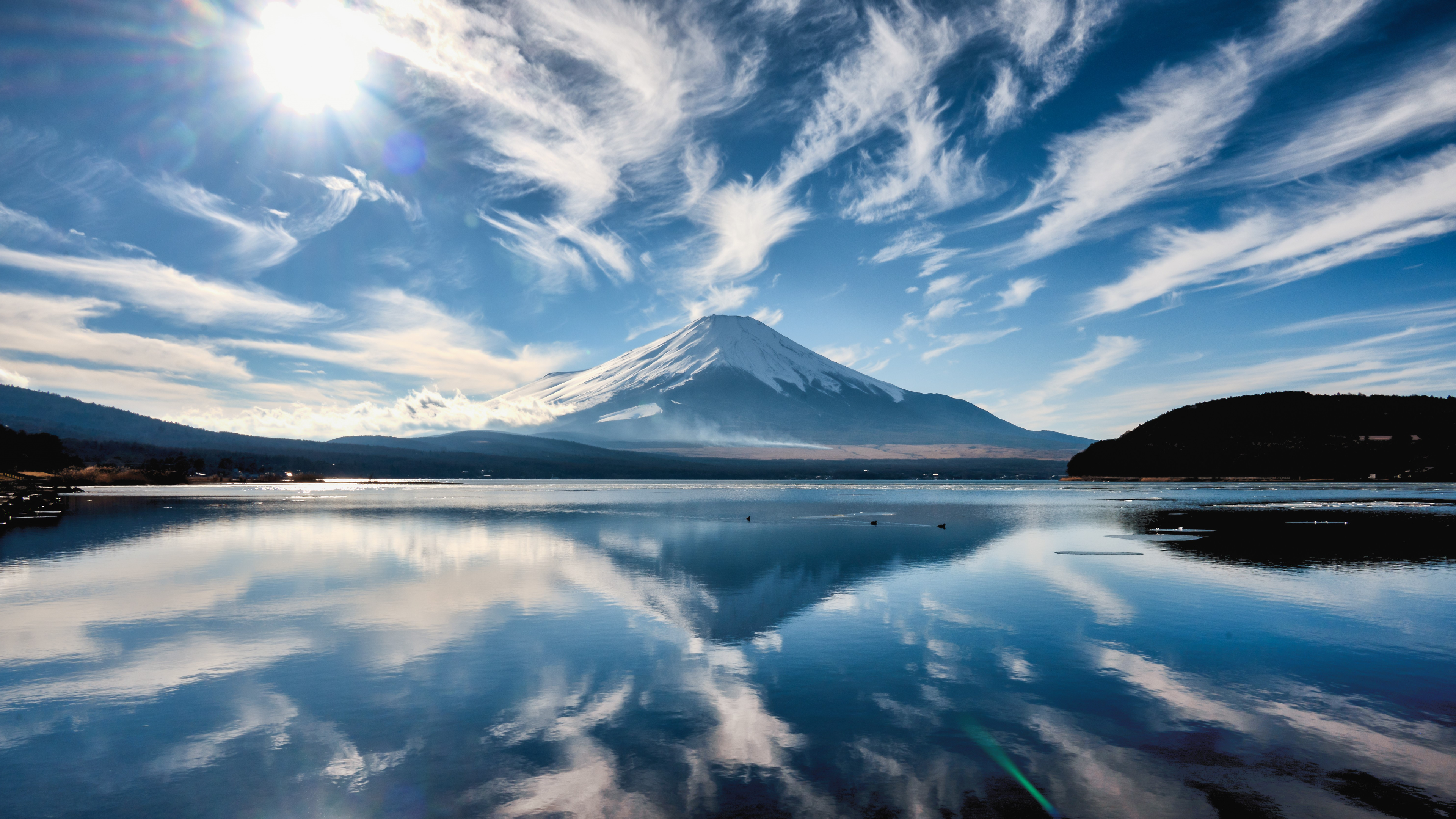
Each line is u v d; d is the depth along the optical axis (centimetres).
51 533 4491
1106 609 2131
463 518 6109
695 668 1506
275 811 902
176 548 3700
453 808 908
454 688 1375
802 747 1096
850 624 1922
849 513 6856
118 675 1461
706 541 4106
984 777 992
